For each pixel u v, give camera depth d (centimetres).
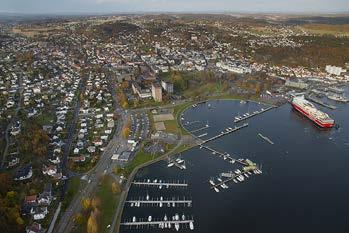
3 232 19162
